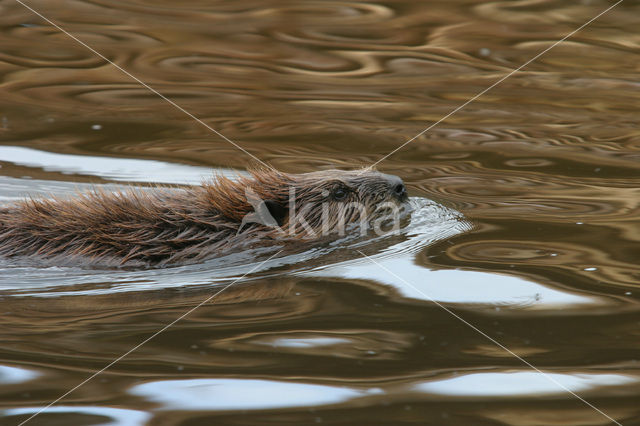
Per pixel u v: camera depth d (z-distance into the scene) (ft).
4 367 36.73
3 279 48.34
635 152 79.25
